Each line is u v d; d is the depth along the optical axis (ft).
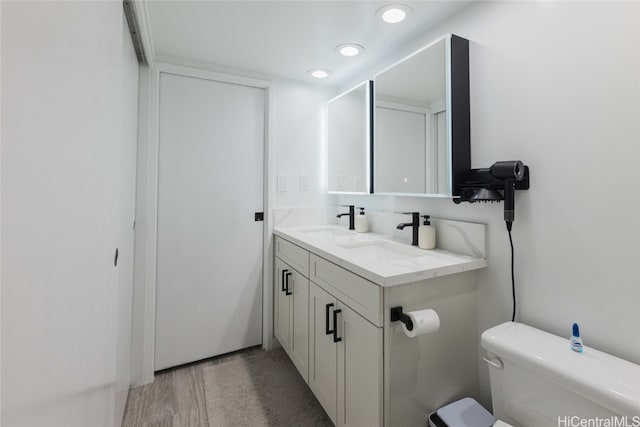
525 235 3.73
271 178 7.23
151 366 5.97
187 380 6.02
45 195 1.29
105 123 2.35
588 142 3.13
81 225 1.77
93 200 2.03
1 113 0.97
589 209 3.14
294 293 6.04
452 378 4.03
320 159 7.90
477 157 4.34
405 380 3.63
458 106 4.34
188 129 6.48
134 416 4.98
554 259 3.44
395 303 3.53
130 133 4.76
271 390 5.72
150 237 6.01
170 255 6.37
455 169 4.32
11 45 1.02
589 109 3.12
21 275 1.11
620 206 2.91
